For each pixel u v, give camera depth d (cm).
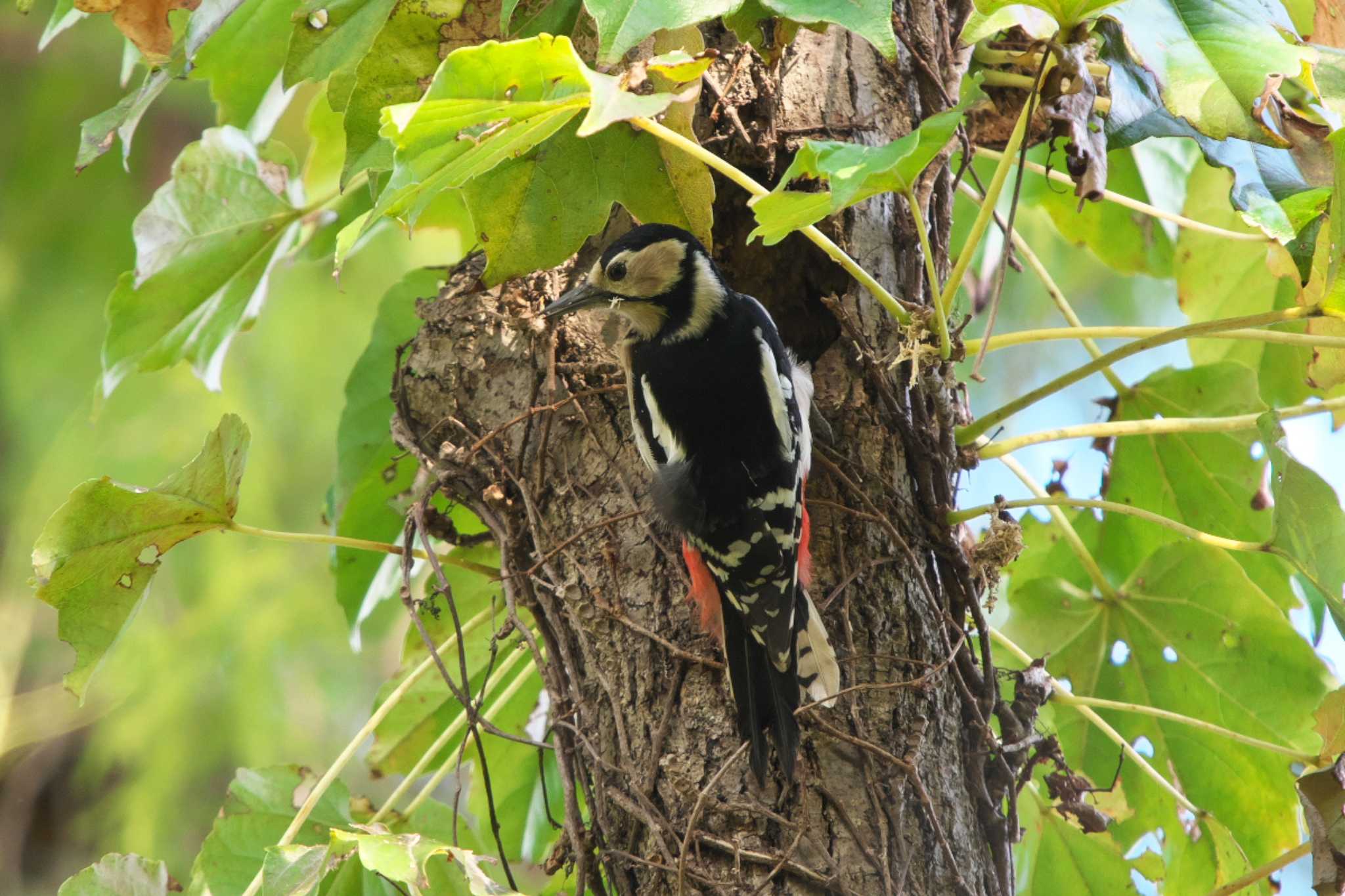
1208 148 606
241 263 884
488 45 497
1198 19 582
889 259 728
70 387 1352
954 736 680
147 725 1348
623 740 665
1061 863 827
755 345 729
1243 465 819
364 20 645
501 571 730
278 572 1362
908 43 744
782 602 663
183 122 1441
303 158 1241
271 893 584
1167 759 823
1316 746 780
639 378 734
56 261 1380
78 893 717
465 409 757
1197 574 802
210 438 700
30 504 1310
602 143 684
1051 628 836
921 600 693
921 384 710
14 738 1359
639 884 646
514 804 902
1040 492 804
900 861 627
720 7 520
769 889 614
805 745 642
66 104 1409
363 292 1417
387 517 916
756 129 728
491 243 698
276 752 1345
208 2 670
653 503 703
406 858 581
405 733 896
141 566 713
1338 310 623
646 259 746
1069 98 584
